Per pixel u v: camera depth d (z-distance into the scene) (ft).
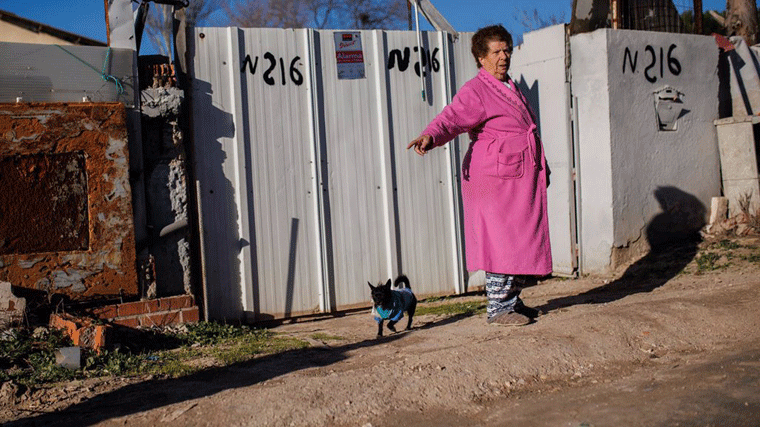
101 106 21.17
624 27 32.96
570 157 30.27
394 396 13.79
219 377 16.53
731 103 35.17
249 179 24.73
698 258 28.91
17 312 19.72
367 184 26.50
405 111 27.17
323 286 25.68
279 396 13.57
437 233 27.73
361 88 26.45
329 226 25.88
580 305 22.76
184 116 23.99
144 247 22.27
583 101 30.12
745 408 11.91
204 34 24.18
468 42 28.48
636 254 30.17
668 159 31.17
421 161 27.45
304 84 25.53
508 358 15.56
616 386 14.16
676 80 31.55
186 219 23.03
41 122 20.57
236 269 24.57
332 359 17.99
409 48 27.27
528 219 18.97
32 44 20.94
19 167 20.51
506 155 18.70
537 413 12.89
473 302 26.50
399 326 22.99
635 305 19.47
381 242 26.73
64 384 16.06
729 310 18.90
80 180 21.16
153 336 21.07
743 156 32.04
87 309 21.08
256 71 24.91
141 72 22.81
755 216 31.42
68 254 20.86
